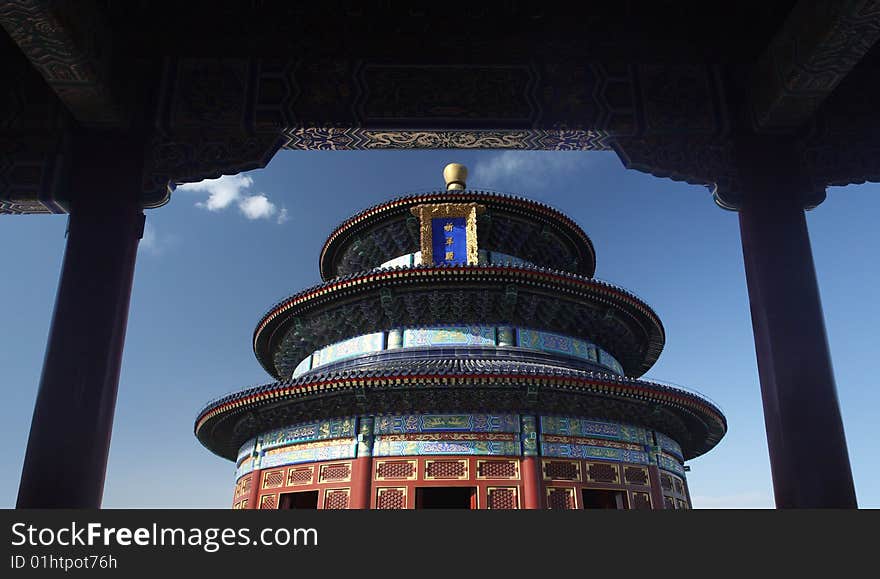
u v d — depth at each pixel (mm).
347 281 34688
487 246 42906
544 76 13164
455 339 35469
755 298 12211
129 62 12711
